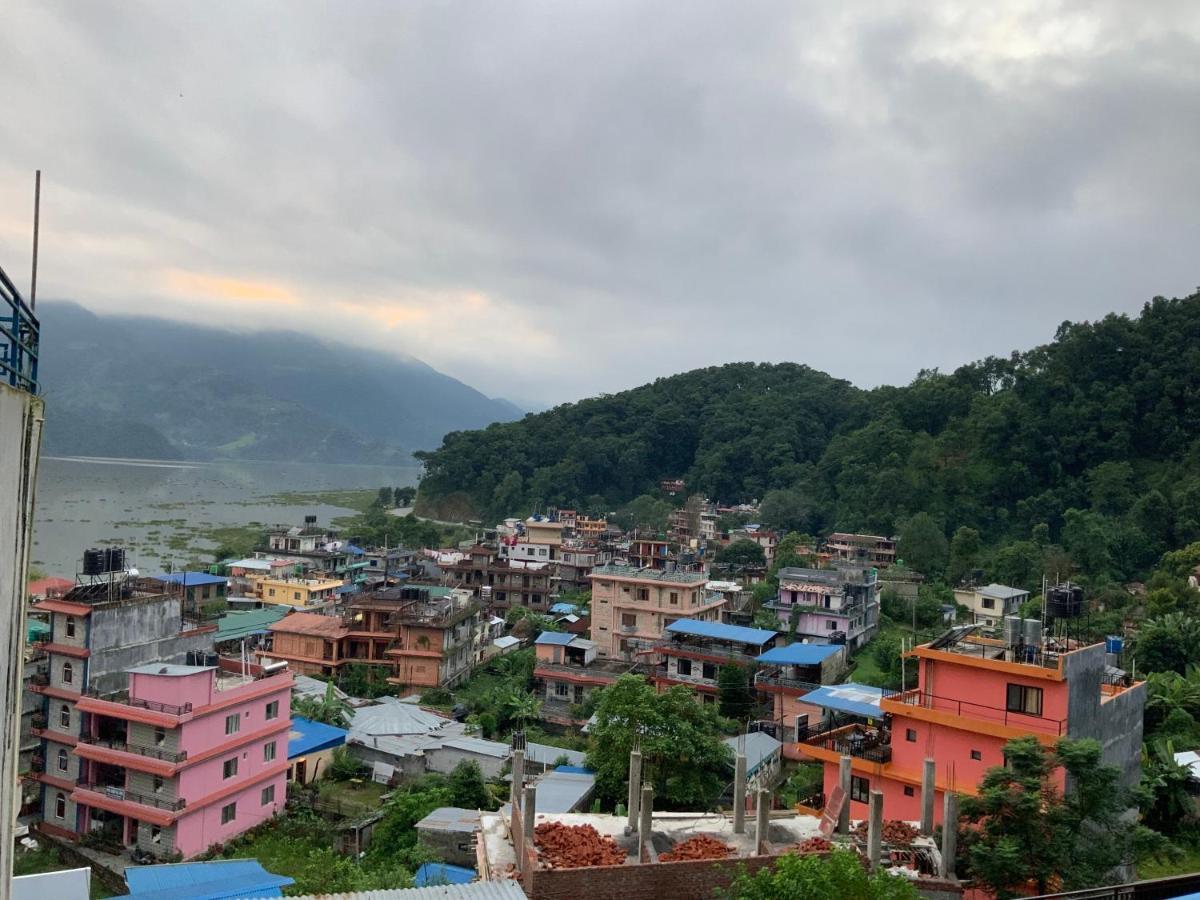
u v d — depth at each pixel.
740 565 132.62
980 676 33.66
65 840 44.84
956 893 21.48
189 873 36.19
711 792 45.59
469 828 39.69
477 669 84.06
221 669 51.41
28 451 11.45
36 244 12.20
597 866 18.78
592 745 50.31
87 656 46.06
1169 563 100.69
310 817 47.53
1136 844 26.69
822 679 66.50
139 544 165.88
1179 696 54.97
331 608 93.81
